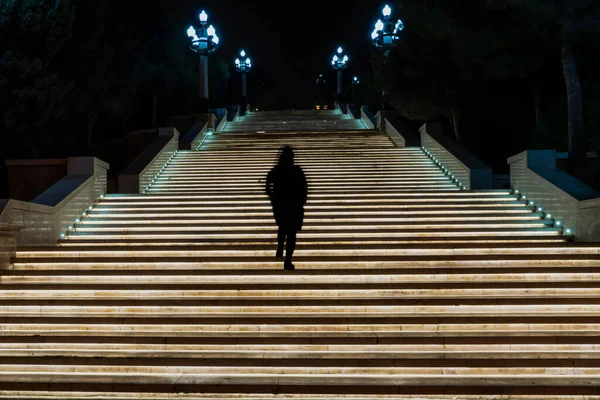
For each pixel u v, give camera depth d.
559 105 18.02
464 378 4.80
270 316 5.98
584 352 5.23
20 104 19.77
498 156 23.17
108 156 26.61
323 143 18.08
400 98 22.53
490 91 21.05
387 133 19.38
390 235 8.87
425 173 13.64
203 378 4.84
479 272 6.83
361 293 6.52
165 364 5.05
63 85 22.02
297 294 6.57
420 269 6.89
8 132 20.81
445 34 17.86
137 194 11.55
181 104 38.31
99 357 5.12
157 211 10.44
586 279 6.74
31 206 8.27
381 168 14.19
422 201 10.55
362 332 5.65
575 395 4.48
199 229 9.42
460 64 18.91
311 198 10.89
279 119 28.78
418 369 4.93
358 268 7.31
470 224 9.46
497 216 9.82
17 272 7.06
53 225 9.01
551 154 10.30
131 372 5.04
